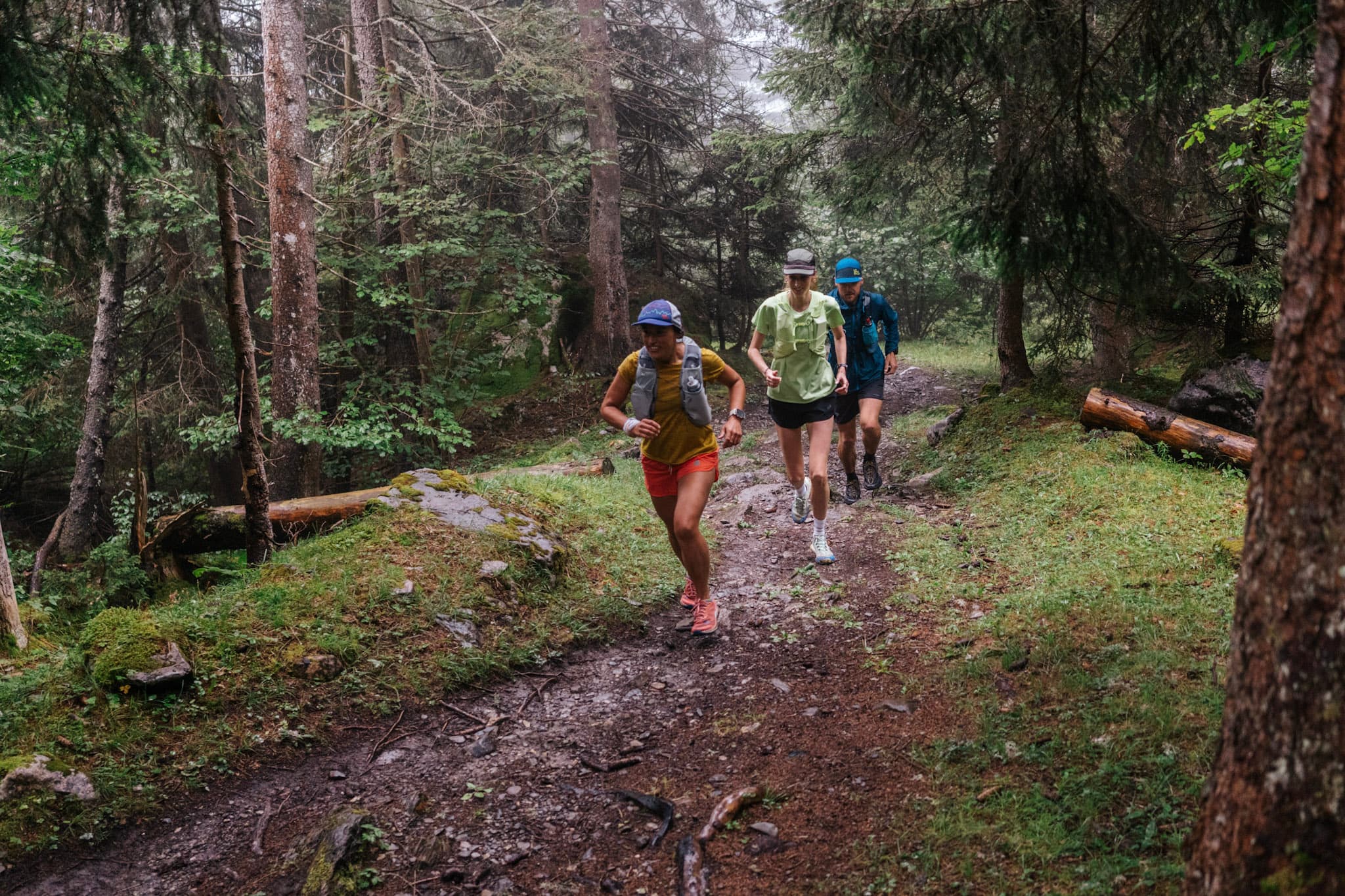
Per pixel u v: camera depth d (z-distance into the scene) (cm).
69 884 312
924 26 608
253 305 1598
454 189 1351
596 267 1717
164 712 392
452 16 1367
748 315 2191
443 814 349
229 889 309
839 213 1338
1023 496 686
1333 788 164
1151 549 528
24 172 848
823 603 541
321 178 1295
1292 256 178
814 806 330
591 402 1602
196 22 497
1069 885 265
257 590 483
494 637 493
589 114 1641
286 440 1086
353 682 436
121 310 1307
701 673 468
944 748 352
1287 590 173
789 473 598
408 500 611
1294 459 174
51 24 516
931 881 278
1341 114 169
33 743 366
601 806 351
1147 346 1046
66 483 1631
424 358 1396
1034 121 624
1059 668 400
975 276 1794
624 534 671
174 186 1098
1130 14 557
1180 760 314
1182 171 903
